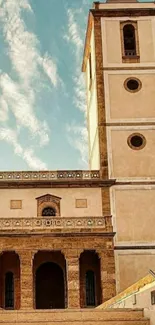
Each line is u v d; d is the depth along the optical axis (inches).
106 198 1840.6
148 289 869.8
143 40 2050.9
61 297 1796.3
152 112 1957.4
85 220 1748.3
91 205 1834.4
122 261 1747.0
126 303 1077.1
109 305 1346.0
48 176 1868.8
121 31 2059.5
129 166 1883.6
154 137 1927.9
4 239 1700.3
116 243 1769.2
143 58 2025.1
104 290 1680.6
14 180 1845.5
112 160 1887.3
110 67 2007.9
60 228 1726.1
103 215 1818.4
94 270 1772.9
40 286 1800.0
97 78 1989.4
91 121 2187.5
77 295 1652.3
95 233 1727.4
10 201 1829.5
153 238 1787.6
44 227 1724.9
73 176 1871.3
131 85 1989.4
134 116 1948.8
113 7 2087.8
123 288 1711.4
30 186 1852.9
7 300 1724.9
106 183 1855.3
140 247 1770.4
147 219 1813.5
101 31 2055.9
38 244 1702.8
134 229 1796.3
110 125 1930.4
